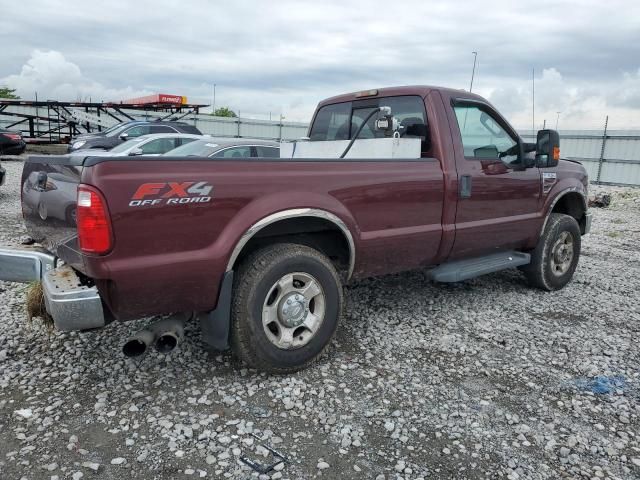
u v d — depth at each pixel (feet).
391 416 9.96
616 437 9.53
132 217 9.11
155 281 9.50
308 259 11.28
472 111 15.12
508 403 10.59
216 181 10.01
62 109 84.69
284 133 96.43
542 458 8.86
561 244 18.16
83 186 8.82
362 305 16.12
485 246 15.57
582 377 11.82
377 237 12.61
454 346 13.28
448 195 13.99
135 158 9.20
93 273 9.03
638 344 13.79
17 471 8.05
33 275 10.78
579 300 17.46
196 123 90.94
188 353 12.24
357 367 11.95
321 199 11.35
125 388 10.64
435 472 8.41
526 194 16.44
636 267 22.95
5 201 33.73
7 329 13.24
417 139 13.99
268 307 11.00
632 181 62.54
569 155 68.18
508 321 15.19
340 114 17.33
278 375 11.40
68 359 11.79
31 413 9.62
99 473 8.09
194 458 8.53
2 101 81.56
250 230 10.37
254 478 8.11
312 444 9.03
